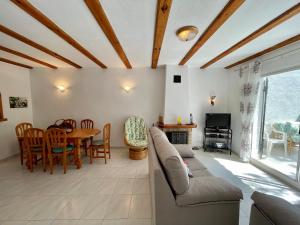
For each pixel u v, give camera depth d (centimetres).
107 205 223
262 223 122
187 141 446
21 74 447
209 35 228
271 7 167
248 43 269
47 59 378
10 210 212
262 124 360
